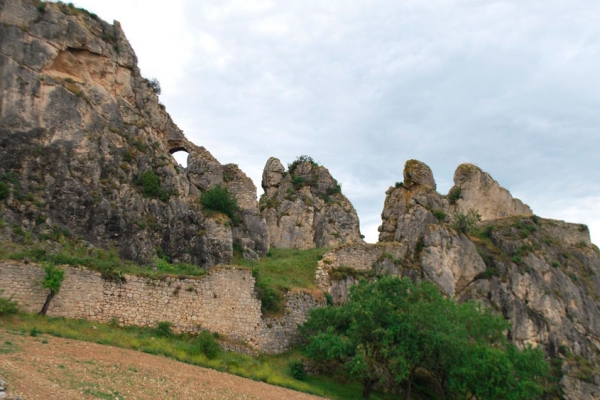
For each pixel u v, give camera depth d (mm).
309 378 33812
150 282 32344
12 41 42062
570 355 50719
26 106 41062
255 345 34625
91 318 30078
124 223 41594
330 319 36156
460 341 33406
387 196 60625
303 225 61469
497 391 32844
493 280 51938
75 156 41812
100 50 47531
